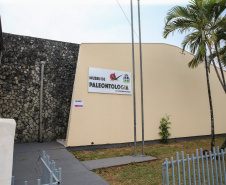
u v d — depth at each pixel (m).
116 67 9.22
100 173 5.31
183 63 11.41
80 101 8.17
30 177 4.67
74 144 7.81
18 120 9.22
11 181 2.02
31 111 9.54
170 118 10.32
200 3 7.02
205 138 11.41
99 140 8.30
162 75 10.49
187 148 8.62
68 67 10.72
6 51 9.35
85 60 8.57
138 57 9.91
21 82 9.50
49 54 10.31
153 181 4.79
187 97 11.15
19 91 9.41
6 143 1.89
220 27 7.39
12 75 9.35
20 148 7.77
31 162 5.86
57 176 2.16
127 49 9.66
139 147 8.67
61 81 10.42
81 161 6.26
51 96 10.07
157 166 5.98
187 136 10.77
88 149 8.05
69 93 10.56
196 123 11.23
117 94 9.06
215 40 7.50
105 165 5.82
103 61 8.95
